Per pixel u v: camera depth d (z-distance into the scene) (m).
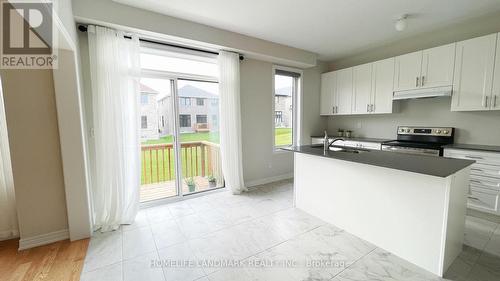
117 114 2.54
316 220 2.68
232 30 3.23
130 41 2.64
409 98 3.49
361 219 2.25
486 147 2.77
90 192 2.50
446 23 3.06
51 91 2.11
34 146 2.09
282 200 3.34
